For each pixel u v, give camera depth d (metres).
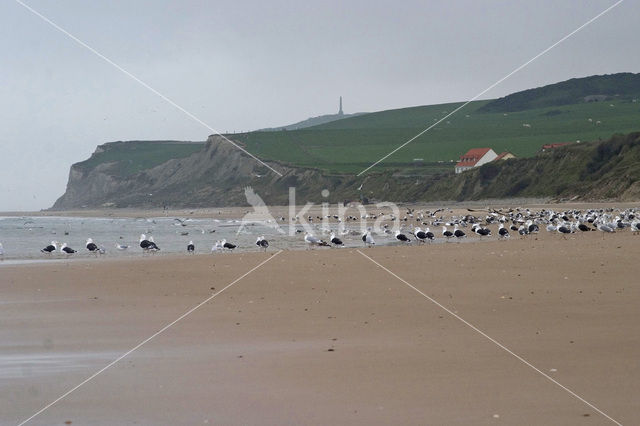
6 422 9.87
